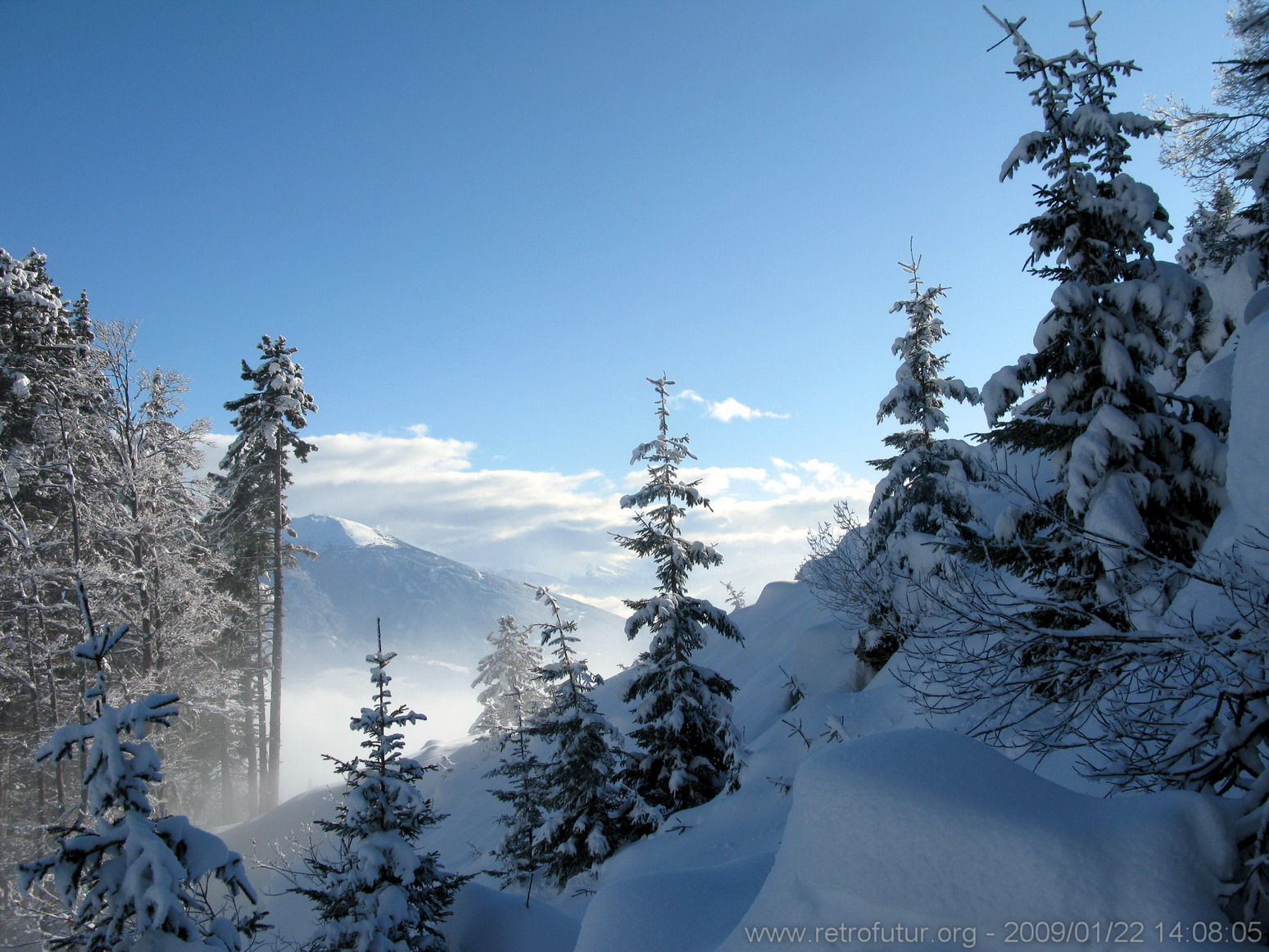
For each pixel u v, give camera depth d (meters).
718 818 14.99
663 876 6.77
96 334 20.59
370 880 9.92
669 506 18.08
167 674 22.70
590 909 6.57
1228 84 10.74
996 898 3.91
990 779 4.51
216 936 6.71
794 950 4.34
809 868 4.59
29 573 19.72
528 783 18.94
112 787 6.45
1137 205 9.46
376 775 10.69
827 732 14.48
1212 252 18.42
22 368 24.83
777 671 24.12
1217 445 9.02
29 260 29.48
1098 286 9.65
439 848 26.69
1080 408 10.00
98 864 6.59
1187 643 4.98
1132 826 4.00
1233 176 10.98
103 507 21.81
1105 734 6.27
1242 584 5.16
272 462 30.03
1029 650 6.20
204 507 24.97
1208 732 5.05
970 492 16.02
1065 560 8.93
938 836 4.19
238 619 31.22
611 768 16.80
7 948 14.55
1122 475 8.95
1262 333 6.44
